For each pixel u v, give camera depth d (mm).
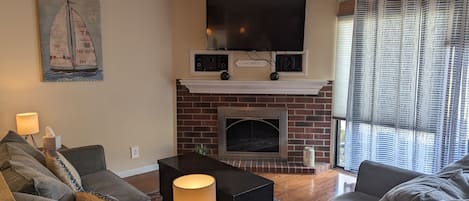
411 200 1418
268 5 3725
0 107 2980
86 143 3502
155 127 4020
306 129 4016
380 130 3480
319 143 4020
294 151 4074
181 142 4211
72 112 3381
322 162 4043
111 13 3516
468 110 2908
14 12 2967
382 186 2232
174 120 4180
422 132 3184
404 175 2154
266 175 3834
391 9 3285
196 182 1968
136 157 3902
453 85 2947
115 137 3709
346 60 3781
